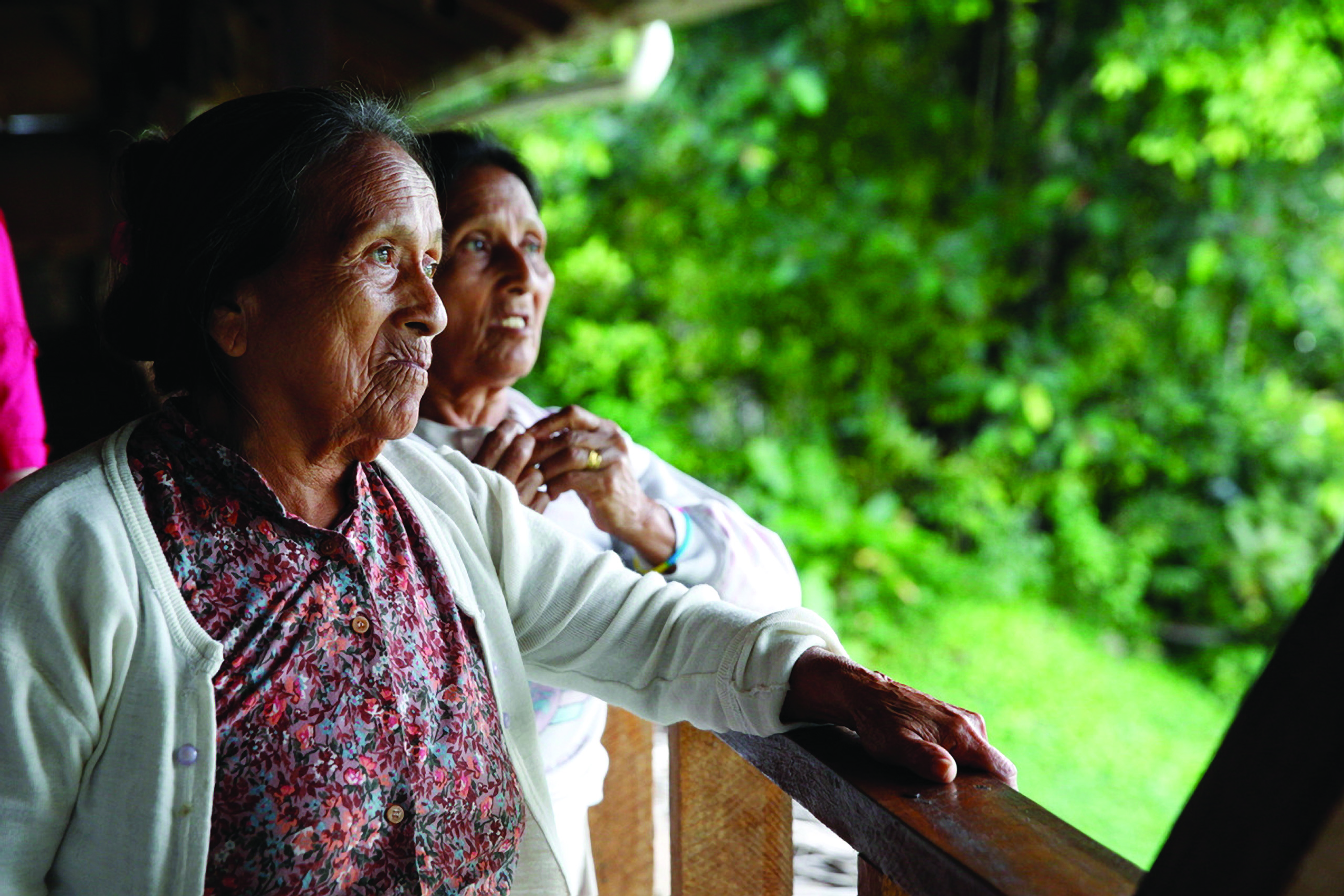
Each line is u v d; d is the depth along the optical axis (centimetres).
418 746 103
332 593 101
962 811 96
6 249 162
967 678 597
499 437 152
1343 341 767
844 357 741
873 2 750
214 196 96
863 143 775
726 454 710
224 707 94
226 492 99
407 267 102
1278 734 66
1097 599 721
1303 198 721
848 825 104
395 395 101
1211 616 737
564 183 716
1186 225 738
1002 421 757
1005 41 789
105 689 92
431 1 366
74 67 500
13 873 91
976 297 701
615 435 156
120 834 93
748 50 756
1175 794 505
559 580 129
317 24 313
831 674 115
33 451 165
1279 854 65
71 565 92
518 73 402
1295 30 670
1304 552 718
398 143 104
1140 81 696
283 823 95
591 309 729
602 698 132
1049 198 718
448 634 112
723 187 751
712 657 124
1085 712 576
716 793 142
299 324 98
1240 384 756
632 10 307
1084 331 752
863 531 659
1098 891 81
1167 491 765
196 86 388
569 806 151
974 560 719
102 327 107
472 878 109
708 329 736
